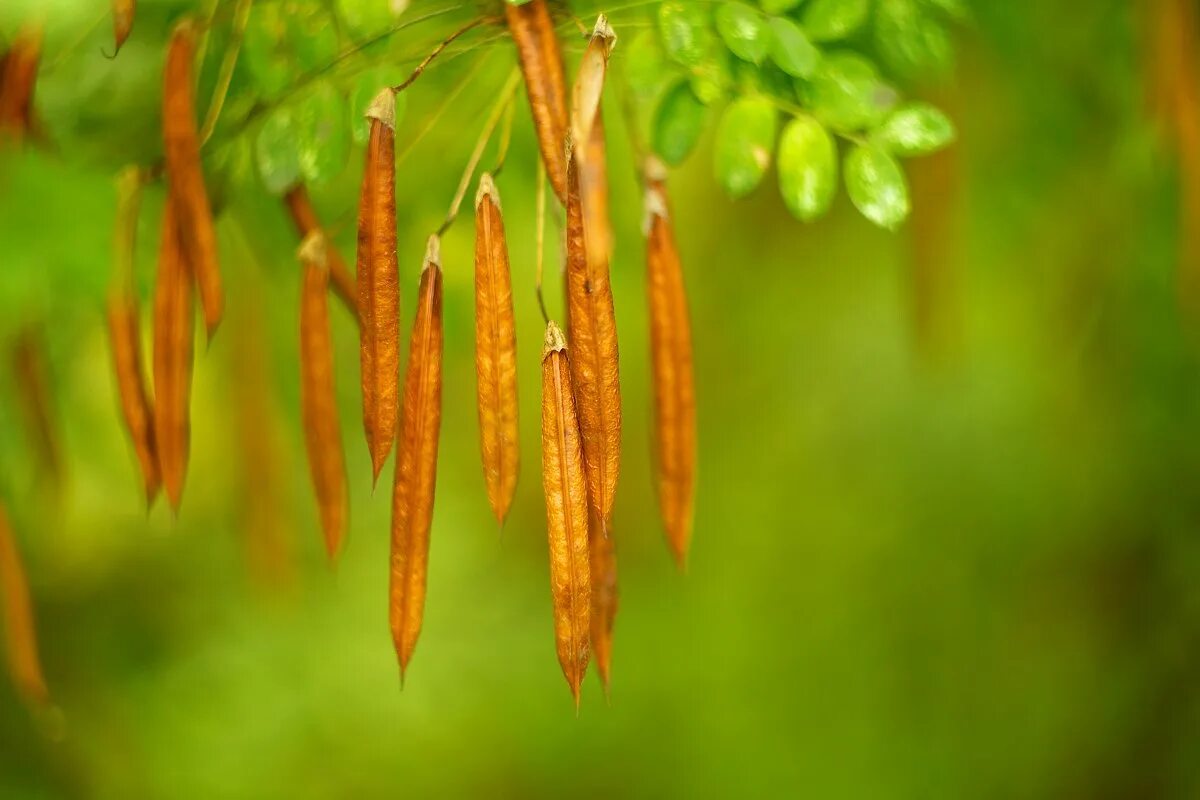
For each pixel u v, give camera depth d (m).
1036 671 0.89
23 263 0.46
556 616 0.42
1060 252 0.68
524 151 0.52
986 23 0.54
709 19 0.45
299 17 0.45
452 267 0.54
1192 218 0.53
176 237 0.45
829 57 0.45
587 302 0.42
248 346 0.52
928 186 0.55
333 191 0.52
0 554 0.48
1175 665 0.82
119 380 0.46
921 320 0.56
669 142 0.45
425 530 0.43
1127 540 0.84
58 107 0.49
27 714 0.59
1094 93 0.57
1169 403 0.70
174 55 0.45
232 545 0.78
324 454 0.45
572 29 0.45
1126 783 0.84
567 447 0.42
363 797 0.84
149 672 0.74
